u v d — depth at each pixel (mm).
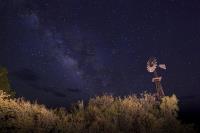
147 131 19031
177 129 19766
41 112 17578
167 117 20219
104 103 20875
